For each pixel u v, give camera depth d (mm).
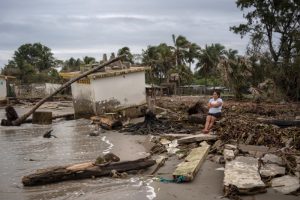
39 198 8648
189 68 70188
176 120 19094
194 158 10812
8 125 23172
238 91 36906
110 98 23734
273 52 41781
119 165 10375
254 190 8078
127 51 69250
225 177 8656
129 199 8375
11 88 50625
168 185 9195
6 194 9047
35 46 104188
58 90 23750
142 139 15734
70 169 9906
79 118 25828
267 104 28156
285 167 9430
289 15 43031
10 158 13273
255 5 44000
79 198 8555
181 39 69250
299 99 36500
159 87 50688
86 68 25469
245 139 12703
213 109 14383
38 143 16328
